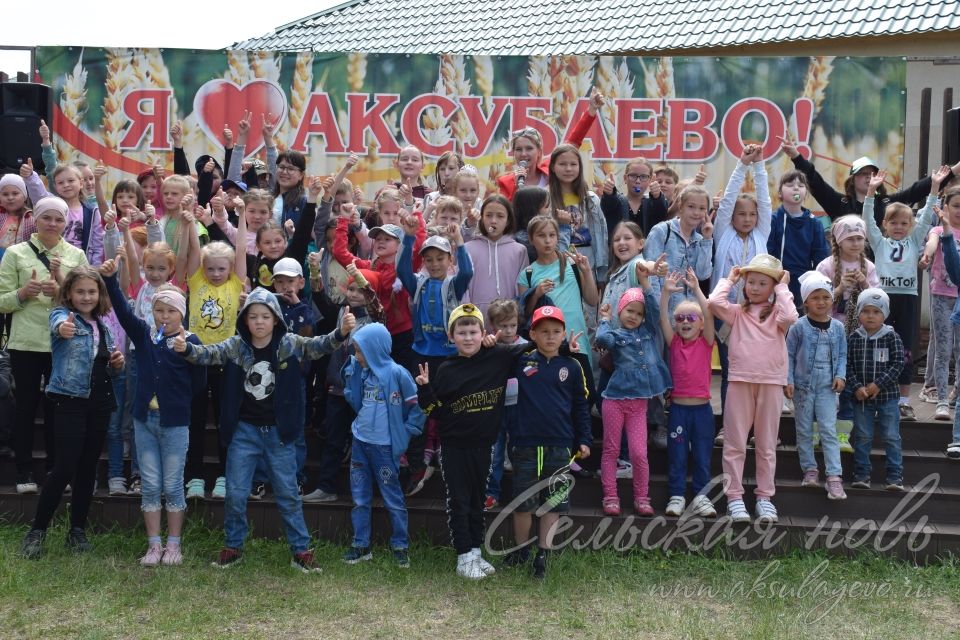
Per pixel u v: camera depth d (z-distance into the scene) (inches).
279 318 237.0
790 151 319.9
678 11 518.0
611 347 257.9
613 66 379.9
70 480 250.8
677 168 381.1
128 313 236.4
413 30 571.5
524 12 562.3
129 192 304.8
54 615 211.0
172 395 237.6
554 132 382.3
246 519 247.1
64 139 385.1
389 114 384.8
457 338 239.8
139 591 223.1
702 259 281.9
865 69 372.8
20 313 262.5
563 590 228.8
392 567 239.6
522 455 239.5
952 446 272.2
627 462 272.2
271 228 279.3
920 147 383.9
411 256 267.4
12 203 293.6
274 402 235.9
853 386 265.7
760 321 260.2
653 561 247.6
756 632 207.5
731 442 259.9
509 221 274.4
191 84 384.8
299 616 212.8
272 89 384.8
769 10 491.5
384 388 244.4
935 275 307.9
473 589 228.1
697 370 259.9
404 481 269.4
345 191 303.7
